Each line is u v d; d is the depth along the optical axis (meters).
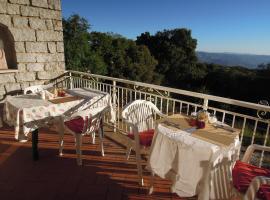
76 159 3.04
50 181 2.52
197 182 1.61
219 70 28.61
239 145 1.85
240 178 1.70
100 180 2.56
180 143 1.69
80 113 2.64
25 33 4.69
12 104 2.74
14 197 2.23
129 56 27.03
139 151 2.38
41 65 5.07
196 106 2.65
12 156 3.08
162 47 34.12
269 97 21.22
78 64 14.59
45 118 2.77
